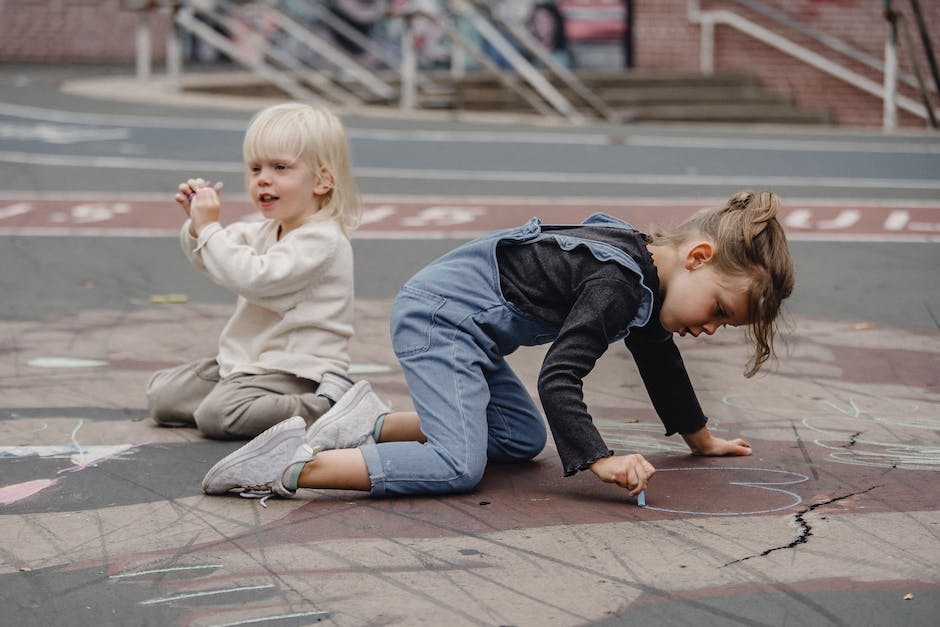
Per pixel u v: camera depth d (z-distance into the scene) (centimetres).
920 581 250
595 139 1190
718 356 459
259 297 358
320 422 325
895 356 457
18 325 498
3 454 340
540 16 1964
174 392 367
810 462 334
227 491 309
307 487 306
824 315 527
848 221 768
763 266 297
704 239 304
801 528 282
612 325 303
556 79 1675
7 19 2114
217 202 360
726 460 338
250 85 1642
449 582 252
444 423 311
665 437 363
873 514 291
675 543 273
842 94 1831
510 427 334
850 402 397
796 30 1848
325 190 365
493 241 322
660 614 236
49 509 297
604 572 257
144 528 284
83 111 1281
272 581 253
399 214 774
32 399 396
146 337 482
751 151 1113
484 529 284
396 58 2016
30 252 644
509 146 1116
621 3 1941
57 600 244
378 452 306
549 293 314
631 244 311
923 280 599
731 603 240
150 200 803
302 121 360
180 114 1278
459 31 1970
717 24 1897
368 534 281
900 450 345
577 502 304
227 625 232
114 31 2138
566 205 809
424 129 1241
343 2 2000
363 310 534
